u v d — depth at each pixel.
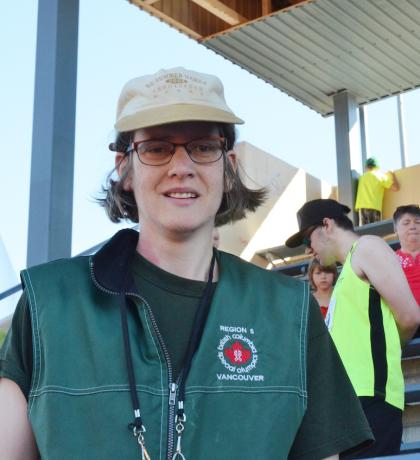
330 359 1.91
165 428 1.69
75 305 1.79
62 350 1.73
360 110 10.03
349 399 1.89
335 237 3.90
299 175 9.57
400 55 8.80
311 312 1.92
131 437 1.66
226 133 1.98
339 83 9.36
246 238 8.73
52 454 1.65
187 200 1.86
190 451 1.68
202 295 1.85
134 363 1.72
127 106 1.92
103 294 1.81
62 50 5.39
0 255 5.58
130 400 1.69
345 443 1.85
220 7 8.07
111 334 1.75
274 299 1.89
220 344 1.78
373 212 9.16
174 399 1.71
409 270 4.97
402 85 9.38
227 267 1.93
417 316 3.34
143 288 1.84
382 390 3.22
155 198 1.87
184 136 1.88
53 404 1.68
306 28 8.33
